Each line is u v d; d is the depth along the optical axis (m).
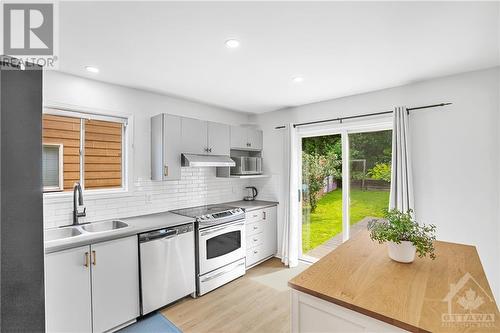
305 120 3.75
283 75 2.57
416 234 1.58
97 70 2.40
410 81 2.75
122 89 2.89
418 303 1.11
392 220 1.62
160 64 2.28
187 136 3.14
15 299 1.13
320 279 1.35
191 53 2.06
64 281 1.95
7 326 1.10
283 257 3.81
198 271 2.86
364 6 1.46
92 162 2.74
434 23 1.64
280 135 4.07
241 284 3.16
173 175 2.99
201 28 1.69
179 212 3.21
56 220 2.42
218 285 3.05
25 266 1.16
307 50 2.03
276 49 2.01
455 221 2.54
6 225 1.11
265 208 3.88
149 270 2.45
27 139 1.17
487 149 2.39
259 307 2.64
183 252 2.72
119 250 2.25
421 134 2.74
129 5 1.44
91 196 2.64
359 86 2.91
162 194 3.24
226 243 3.18
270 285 3.13
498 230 2.34
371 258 1.64
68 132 2.58
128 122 2.94
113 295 2.21
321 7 1.47
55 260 1.91
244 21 1.61
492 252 2.36
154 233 2.49
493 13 1.52
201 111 3.70
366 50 2.03
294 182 3.80
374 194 3.25
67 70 2.40
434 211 2.65
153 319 2.43
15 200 1.13
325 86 2.92
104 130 2.83
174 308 2.62
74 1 1.39
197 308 2.62
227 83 2.81
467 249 1.80
